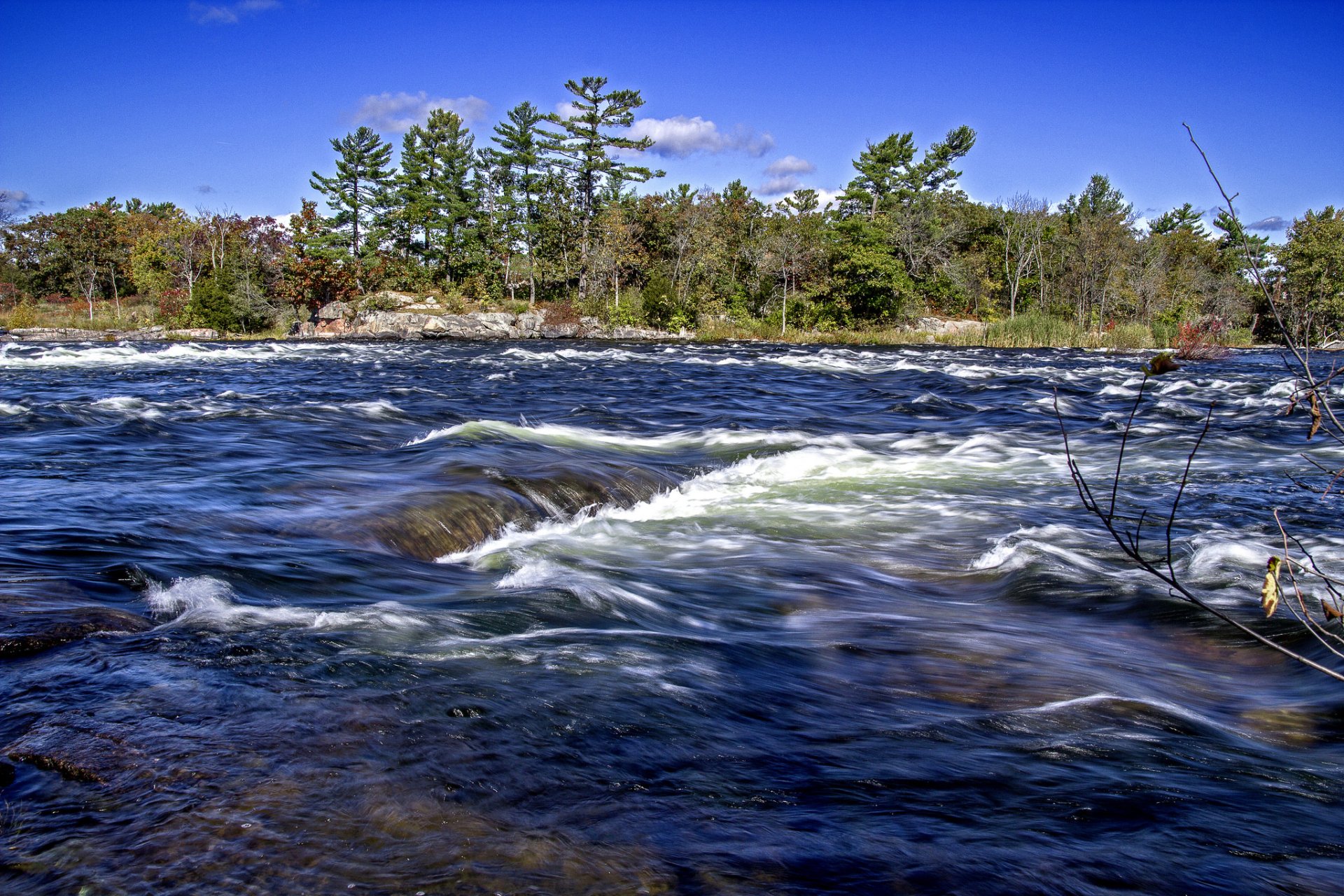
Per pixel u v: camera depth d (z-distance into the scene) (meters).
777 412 19.58
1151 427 17.05
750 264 71.00
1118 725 4.41
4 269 82.31
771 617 6.25
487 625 5.30
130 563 5.98
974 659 5.41
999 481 12.12
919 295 70.25
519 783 3.36
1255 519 9.70
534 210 73.75
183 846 2.81
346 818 3.03
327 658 4.48
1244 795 3.69
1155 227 93.50
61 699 3.81
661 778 3.50
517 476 9.97
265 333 65.69
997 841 3.19
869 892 2.81
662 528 9.35
